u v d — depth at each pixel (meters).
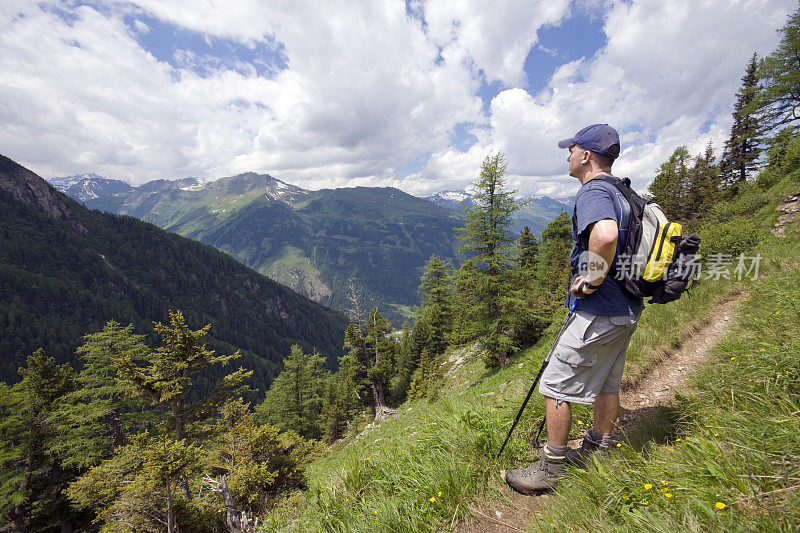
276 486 12.86
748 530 1.13
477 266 19.59
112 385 22.78
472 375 23.09
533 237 38.97
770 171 20.95
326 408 47.09
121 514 11.65
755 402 1.94
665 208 37.88
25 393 23.05
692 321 5.04
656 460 1.69
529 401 2.87
